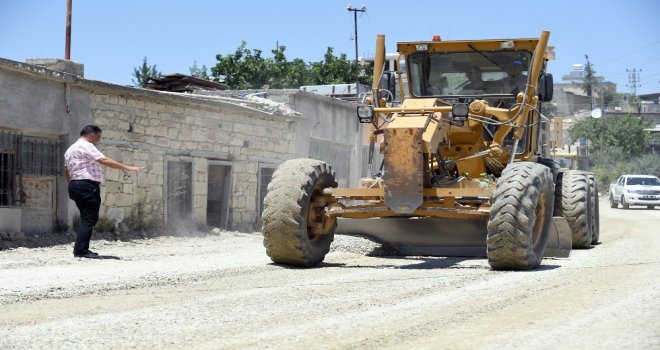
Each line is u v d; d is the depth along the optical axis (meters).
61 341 5.25
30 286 8.16
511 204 9.58
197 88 26.64
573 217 14.08
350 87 32.12
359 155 25.95
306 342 5.20
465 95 12.21
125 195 16.14
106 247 14.39
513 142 11.34
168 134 17.27
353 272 9.69
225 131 19.03
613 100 123.19
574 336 5.42
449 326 5.79
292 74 45.31
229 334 5.47
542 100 11.72
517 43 11.93
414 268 10.24
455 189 10.04
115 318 6.14
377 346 5.09
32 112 14.25
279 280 8.77
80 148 12.08
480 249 11.88
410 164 9.97
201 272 9.55
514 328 5.72
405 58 12.42
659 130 89.19
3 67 13.58
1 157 13.96
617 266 10.14
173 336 5.41
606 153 77.75
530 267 9.89
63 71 15.45
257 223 20.22
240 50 45.91
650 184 42.59
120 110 16.05
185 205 17.92
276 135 21.05
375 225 12.21
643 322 5.93
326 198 10.71
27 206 14.44
